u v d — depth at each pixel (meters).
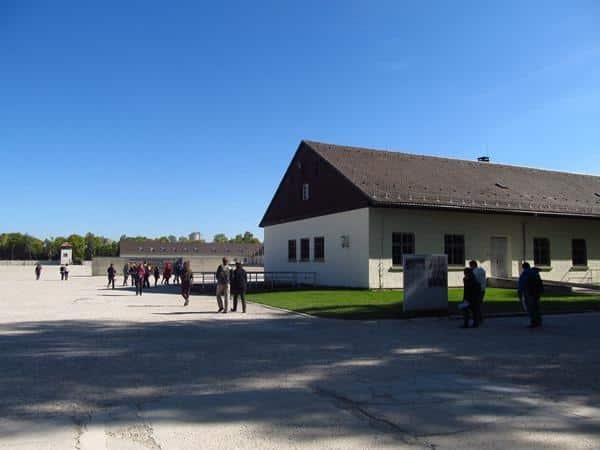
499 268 28.92
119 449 4.96
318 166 30.08
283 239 34.38
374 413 6.11
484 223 28.50
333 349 10.38
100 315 16.62
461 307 13.64
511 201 28.69
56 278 51.84
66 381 7.63
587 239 31.95
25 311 17.98
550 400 6.73
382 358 9.48
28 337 11.90
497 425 5.71
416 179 28.89
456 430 5.54
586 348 10.60
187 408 6.31
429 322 14.85
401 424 5.71
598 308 17.97
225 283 17.31
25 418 5.89
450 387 7.36
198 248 115.06
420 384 7.53
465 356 9.70
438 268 16.27
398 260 26.16
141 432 5.45
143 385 7.41
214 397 6.80
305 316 16.12
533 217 30.00
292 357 9.54
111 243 156.00
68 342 11.17
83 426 5.62
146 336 12.08
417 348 10.55
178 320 15.23
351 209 26.52
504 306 18.31
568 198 32.06
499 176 33.12
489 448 5.02
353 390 7.18
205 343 11.07
